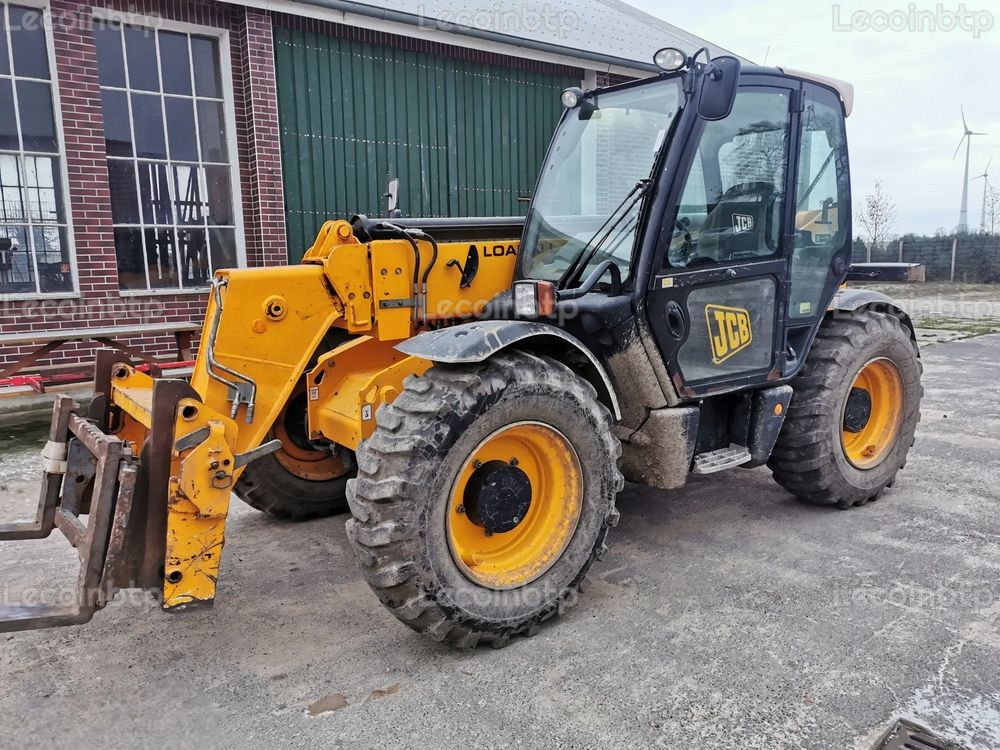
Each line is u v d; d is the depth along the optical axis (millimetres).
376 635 2678
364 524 2316
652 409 3016
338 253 3047
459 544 2557
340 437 2992
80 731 2145
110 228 6512
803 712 2168
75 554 3414
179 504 2264
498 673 2406
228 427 2377
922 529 3553
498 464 2572
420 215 8312
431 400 2385
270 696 2305
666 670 2396
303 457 3803
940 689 2268
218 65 7020
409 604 2346
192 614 2852
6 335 5543
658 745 2043
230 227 7285
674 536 3531
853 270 4355
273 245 7285
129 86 6602
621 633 2639
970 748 2004
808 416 3545
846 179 3680
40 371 6188
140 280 6867
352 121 7688
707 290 3055
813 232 3547
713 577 3072
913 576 3039
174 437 2256
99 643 2643
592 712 2191
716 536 3520
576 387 2635
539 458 2697
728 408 3402
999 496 4004
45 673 2449
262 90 7023
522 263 3354
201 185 7094
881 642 2533
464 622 2426
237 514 4016
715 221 3066
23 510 3984
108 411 2889
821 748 2018
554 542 2680
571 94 3211
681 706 2209
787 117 3262
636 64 9195
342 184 7711
